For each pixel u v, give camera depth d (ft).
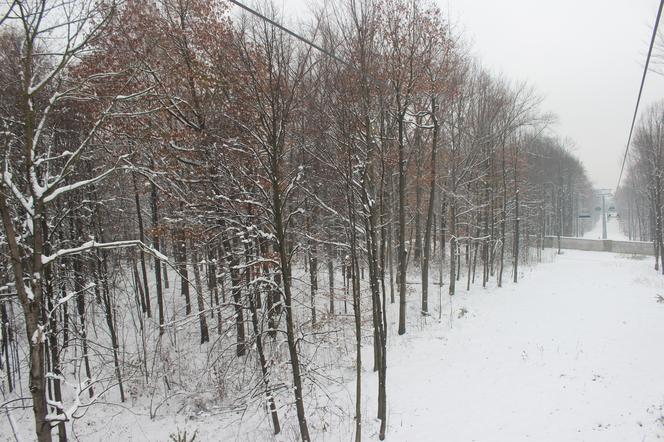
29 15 18.70
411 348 47.52
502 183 90.02
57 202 40.57
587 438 27.63
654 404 30.30
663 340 43.04
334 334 51.01
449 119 69.26
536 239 141.59
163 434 36.73
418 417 32.94
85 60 29.17
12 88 24.06
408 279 81.71
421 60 46.21
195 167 34.73
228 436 34.81
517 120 84.58
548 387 35.27
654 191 103.91
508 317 56.85
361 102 29.22
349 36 28.50
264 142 26.63
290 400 38.52
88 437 38.50
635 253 139.23
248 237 30.78
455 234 77.05
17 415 43.37
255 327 30.76
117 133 32.53
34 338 19.99
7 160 20.79
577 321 52.80
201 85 32.32
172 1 35.81
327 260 52.24
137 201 54.34
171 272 85.05
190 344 51.67
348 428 32.53
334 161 29.91
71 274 39.58
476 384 37.32
